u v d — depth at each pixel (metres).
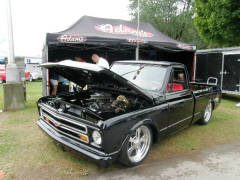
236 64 8.62
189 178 2.86
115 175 2.84
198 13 12.86
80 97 3.94
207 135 4.64
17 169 2.89
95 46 9.41
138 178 2.79
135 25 8.76
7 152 3.39
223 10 9.87
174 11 22.16
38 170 2.88
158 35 8.73
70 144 2.73
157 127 3.27
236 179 2.88
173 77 3.81
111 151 2.58
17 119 5.25
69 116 2.80
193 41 23.06
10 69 6.18
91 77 3.48
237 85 8.62
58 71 3.73
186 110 4.05
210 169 3.13
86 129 2.60
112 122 2.53
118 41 7.12
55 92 7.32
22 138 3.99
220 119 6.02
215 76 9.82
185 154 3.63
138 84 3.73
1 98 8.52
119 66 4.35
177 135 4.57
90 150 2.57
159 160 3.36
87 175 2.81
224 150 3.86
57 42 6.20
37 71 21.00
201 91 4.70
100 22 8.12
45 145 3.68
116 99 3.47
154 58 11.34
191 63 9.85
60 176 2.75
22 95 6.33
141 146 3.24
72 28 7.35
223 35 11.00
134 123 2.84
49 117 3.27
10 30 6.15
